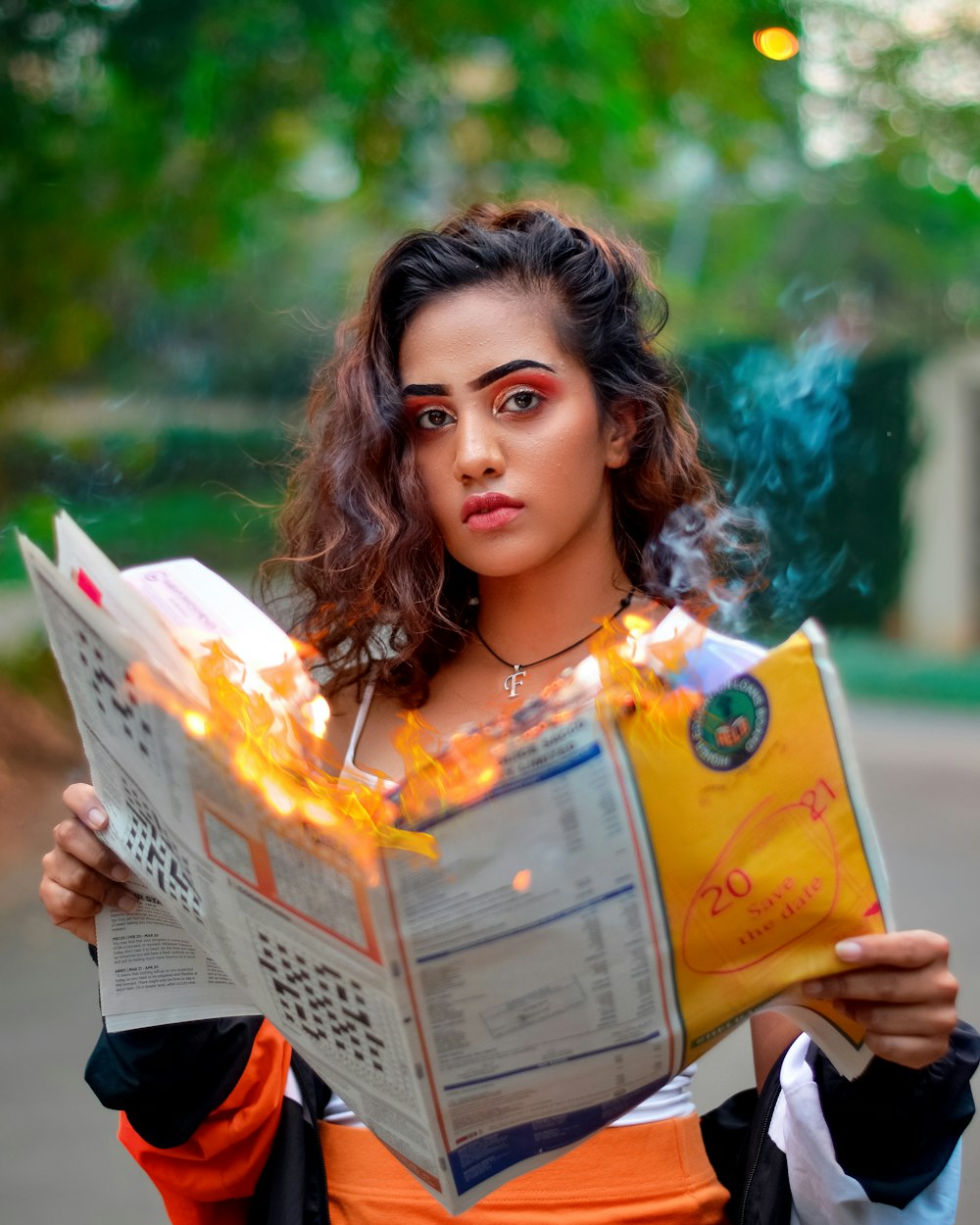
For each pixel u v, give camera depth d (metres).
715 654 1.29
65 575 1.15
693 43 7.93
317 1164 1.41
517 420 1.40
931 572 14.20
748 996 1.13
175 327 18.05
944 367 13.95
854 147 12.69
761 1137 1.35
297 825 1.08
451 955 1.08
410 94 8.24
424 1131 1.14
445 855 1.07
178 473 18.53
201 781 1.14
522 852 1.08
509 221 1.51
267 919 1.15
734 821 1.10
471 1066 1.12
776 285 14.95
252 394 19.41
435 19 7.72
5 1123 3.66
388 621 1.51
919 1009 1.13
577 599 1.46
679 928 1.10
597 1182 1.32
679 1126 1.36
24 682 8.99
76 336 9.52
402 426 1.47
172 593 1.43
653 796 1.08
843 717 1.12
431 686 1.52
